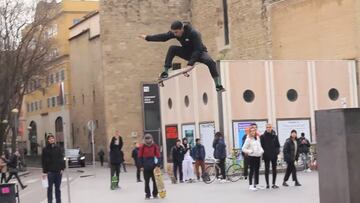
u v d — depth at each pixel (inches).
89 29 2213.3
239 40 1615.4
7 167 1127.6
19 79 1918.1
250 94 1124.5
